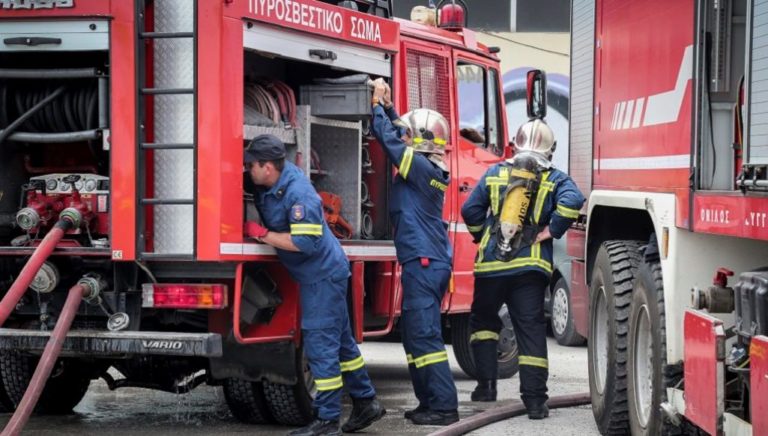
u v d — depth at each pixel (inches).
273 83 416.5
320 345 387.9
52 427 423.2
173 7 372.5
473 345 493.7
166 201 369.1
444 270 434.3
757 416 265.4
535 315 449.7
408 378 586.9
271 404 422.9
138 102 371.2
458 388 553.0
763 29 272.1
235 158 372.5
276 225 383.2
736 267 333.7
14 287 355.6
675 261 335.6
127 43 371.6
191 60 371.2
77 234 390.9
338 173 446.9
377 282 470.0
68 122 400.8
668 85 352.2
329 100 428.8
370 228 468.1
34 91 402.0
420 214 432.8
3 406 449.7
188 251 370.9
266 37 386.6
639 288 372.2
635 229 425.7
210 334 374.6
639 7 384.5
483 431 422.6
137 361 436.5
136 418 448.1
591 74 444.8
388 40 459.5
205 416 454.9
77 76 381.1
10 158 407.8
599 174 430.9
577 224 465.4
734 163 317.7
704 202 315.0
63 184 394.0
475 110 599.8
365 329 478.0
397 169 436.5
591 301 424.8
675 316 335.6
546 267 450.3
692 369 318.0
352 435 413.1
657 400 347.9
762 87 272.5
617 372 391.9
